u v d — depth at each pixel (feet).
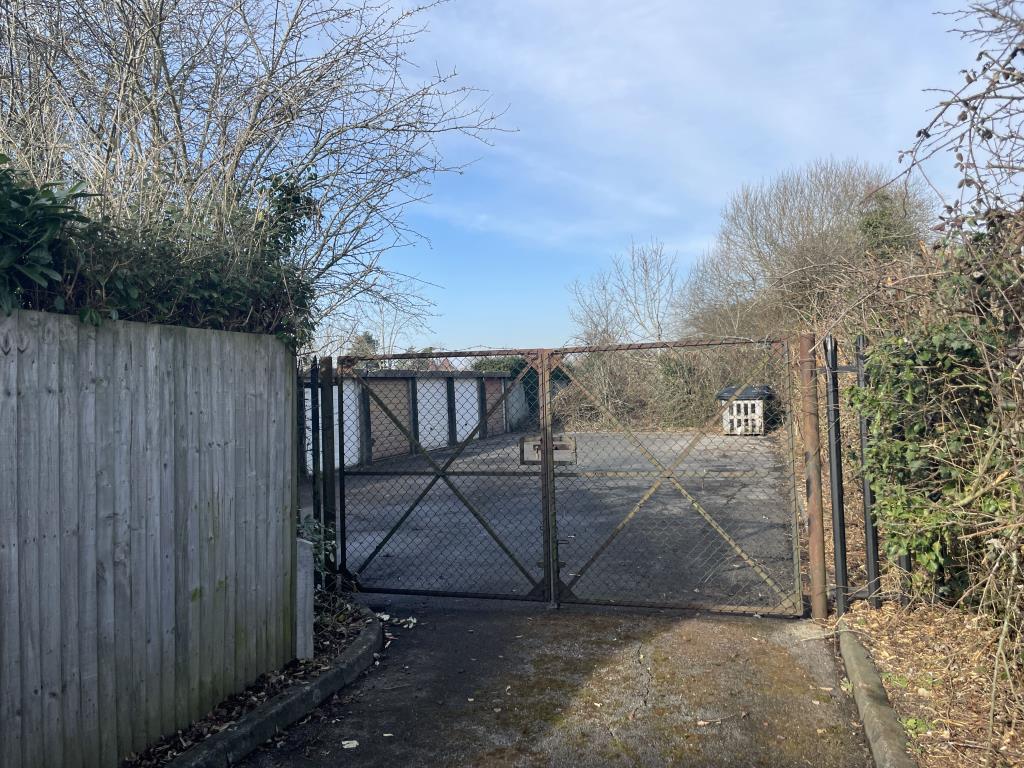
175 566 11.57
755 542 26.04
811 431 17.43
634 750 11.75
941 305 14.17
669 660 15.38
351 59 18.10
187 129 17.63
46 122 13.48
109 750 10.26
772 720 12.61
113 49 16.65
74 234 10.07
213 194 14.47
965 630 13.46
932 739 10.91
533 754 11.73
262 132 16.76
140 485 10.91
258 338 13.91
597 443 45.96
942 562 14.62
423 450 20.17
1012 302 12.39
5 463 8.85
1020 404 11.41
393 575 23.22
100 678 10.14
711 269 102.01
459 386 57.98
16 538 8.96
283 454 14.61
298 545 14.90
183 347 11.87
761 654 15.55
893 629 15.57
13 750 8.84
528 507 36.11
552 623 18.02
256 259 14.25
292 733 12.57
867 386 16.21
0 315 8.86
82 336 10.01
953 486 14.79
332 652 15.39
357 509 36.63
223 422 12.84
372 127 18.25
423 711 13.38
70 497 9.74
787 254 82.17
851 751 11.51
